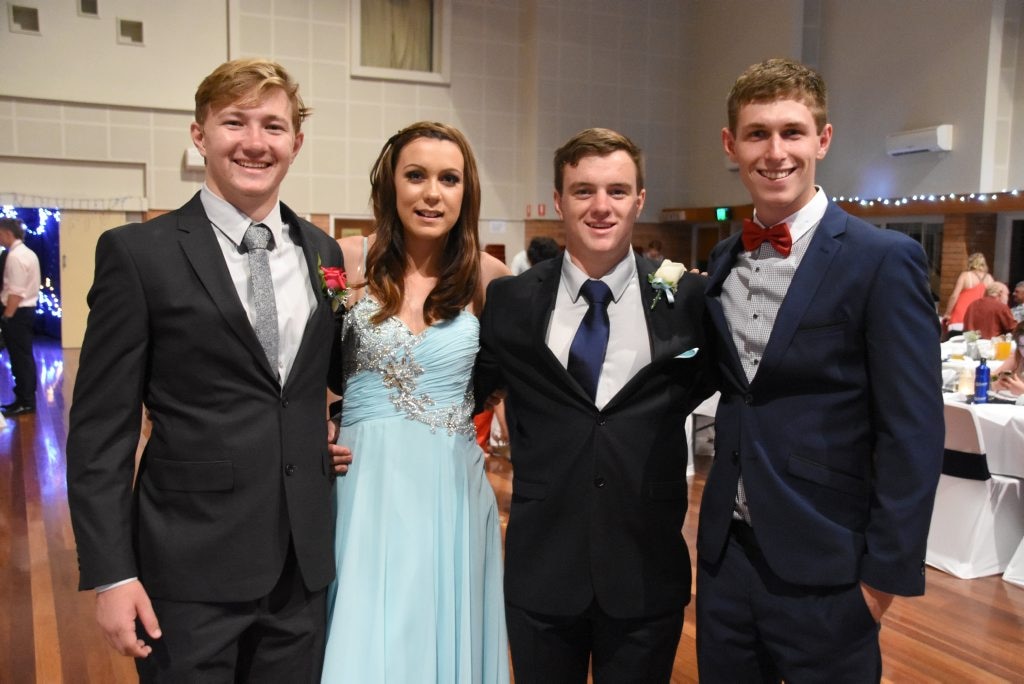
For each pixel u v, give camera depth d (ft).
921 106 30.07
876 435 5.19
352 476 5.98
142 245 4.98
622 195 5.70
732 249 5.71
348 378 6.31
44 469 18.01
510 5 39.01
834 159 33.99
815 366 5.17
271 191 5.30
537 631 5.91
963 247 28.91
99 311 4.95
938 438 4.91
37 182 33.09
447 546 6.02
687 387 5.90
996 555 12.95
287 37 35.45
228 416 5.08
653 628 5.82
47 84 32.53
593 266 5.89
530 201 39.63
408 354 6.07
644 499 5.73
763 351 5.41
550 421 5.83
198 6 34.22
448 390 6.22
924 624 10.93
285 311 5.35
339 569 5.79
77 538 4.84
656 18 40.78
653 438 5.76
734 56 38.70
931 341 4.96
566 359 5.87
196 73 34.53
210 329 4.99
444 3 37.76
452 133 6.32
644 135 41.34
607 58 40.01
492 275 7.56
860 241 5.14
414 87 37.78
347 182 37.09
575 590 5.72
